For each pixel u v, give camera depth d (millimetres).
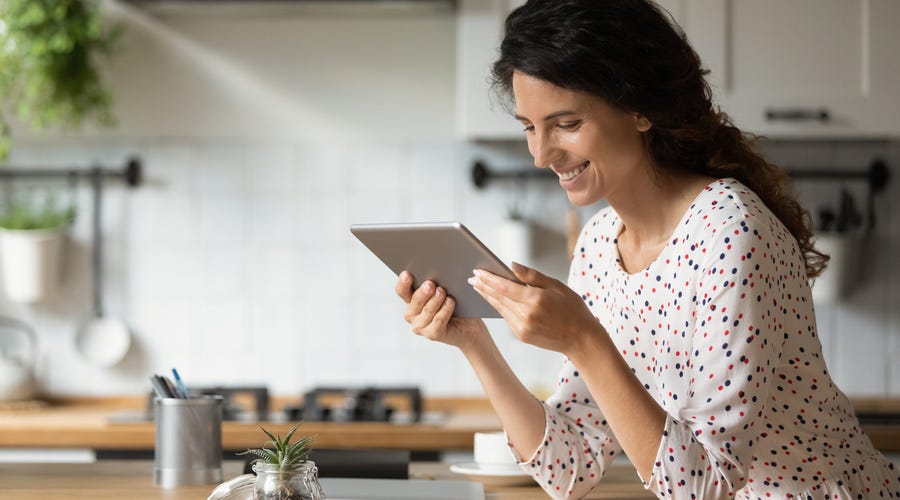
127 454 2836
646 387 1498
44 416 3027
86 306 3365
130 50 3355
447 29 3357
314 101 3355
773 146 3307
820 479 1409
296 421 2889
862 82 2943
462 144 3355
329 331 3344
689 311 1342
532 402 1542
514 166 3344
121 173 3344
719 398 1240
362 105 3357
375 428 2779
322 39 3359
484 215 3344
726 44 2941
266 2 3090
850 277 3217
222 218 3363
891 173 3289
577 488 1544
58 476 1750
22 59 3109
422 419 2977
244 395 3359
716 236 1287
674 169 1416
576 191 1365
